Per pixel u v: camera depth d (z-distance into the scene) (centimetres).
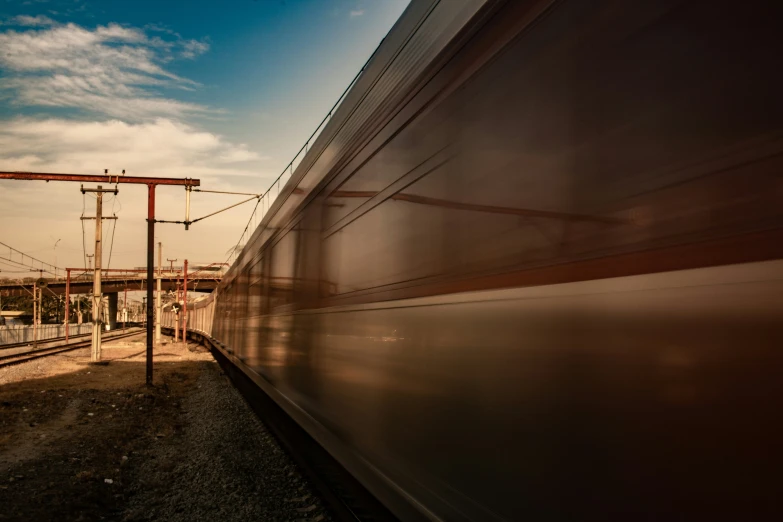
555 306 216
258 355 1001
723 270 152
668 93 174
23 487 654
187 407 1280
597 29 204
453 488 282
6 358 2706
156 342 4344
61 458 791
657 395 169
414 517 323
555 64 224
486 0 276
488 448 254
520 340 236
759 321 142
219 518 543
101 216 2484
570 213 211
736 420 145
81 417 1127
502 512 242
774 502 134
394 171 378
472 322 272
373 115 427
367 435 408
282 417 818
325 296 543
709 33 162
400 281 359
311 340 592
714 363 152
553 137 222
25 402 1336
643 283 177
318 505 560
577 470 199
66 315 4725
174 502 599
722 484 147
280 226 819
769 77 146
